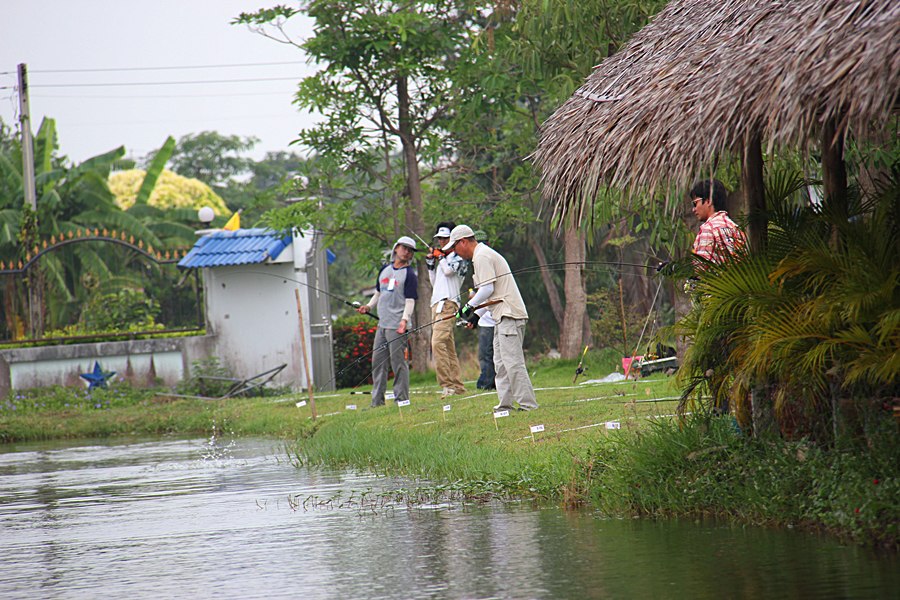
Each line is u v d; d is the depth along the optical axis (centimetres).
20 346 5425
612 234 5394
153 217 8638
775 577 1338
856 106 1284
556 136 2077
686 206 3152
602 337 4819
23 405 5122
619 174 1766
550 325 8300
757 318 1656
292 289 5394
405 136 5288
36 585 1573
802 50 1386
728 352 1791
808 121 1355
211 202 10994
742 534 1595
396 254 3709
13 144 8725
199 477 2797
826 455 1620
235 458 3197
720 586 1316
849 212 1736
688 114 1598
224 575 1562
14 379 5319
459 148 5534
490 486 2116
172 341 5419
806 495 1617
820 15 1415
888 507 1459
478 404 3225
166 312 6059
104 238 5447
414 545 1697
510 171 6284
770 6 1605
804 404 1700
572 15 3309
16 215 7406
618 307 4794
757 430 1766
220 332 5447
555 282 8125
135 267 8244
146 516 2191
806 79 1360
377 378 3741
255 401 4841
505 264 2881
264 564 1623
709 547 1523
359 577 1495
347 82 5156
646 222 3209
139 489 2634
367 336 5581
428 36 5056
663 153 1639
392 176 5475
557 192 2022
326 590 1430
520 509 1952
